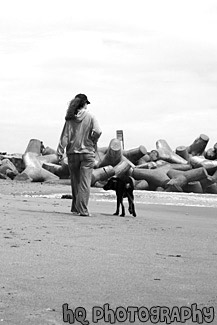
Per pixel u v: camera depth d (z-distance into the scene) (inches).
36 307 205.9
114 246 358.3
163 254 332.8
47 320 191.2
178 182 1453.0
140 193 1283.2
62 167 1648.6
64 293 227.5
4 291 227.9
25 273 264.1
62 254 319.9
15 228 427.5
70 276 260.4
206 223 560.4
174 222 553.0
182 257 323.9
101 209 716.0
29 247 340.2
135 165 1772.9
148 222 534.6
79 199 580.1
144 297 224.4
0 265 281.6
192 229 485.7
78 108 596.7
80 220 519.2
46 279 252.4
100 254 324.2
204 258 322.3
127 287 240.8
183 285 247.8
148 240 394.6
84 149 586.9
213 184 1475.1
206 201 1007.0
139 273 271.6
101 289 235.9
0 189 1192.8
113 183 613.6
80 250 336.2
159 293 231.8
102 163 1574.8
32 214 549.6
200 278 263.9
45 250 331.6
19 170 1850.4
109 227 469.1
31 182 1524.4
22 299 216.5
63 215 562.9
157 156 1760.6
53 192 1154.7
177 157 1772.9
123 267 286.2
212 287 245.3
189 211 739.4
